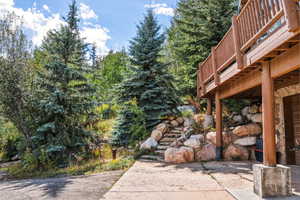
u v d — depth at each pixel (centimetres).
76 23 873
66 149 780
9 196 366
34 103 785
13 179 655
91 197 329
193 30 1048
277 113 619
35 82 797
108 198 319
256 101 763
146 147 748
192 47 1052
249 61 371
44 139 772
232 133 712
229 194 331
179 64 1206
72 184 425
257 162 611
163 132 830
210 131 749
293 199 297
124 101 925
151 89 912
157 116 882
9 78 780
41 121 786
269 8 299
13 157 1049
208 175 460
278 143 608
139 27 971
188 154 637
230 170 509
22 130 808
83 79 845
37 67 873
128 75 950
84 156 824
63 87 810
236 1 998
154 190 356
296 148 566
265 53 311
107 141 946
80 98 834
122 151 831
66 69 792
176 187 372
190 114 973
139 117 881
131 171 508
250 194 323
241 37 401
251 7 354
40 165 749
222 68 529
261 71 372
